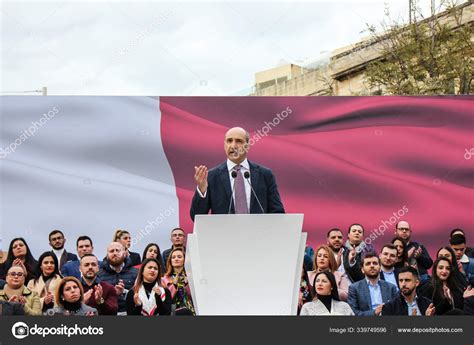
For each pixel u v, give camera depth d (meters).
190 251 4.48
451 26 11.97
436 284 6.15
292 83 11.77
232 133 5.96
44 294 5.95
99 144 6.12
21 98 6.06
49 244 6.02
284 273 4.42
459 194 6.28
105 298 5.94
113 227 6.09
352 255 6.20
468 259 6.22
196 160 6.19
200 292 4.44
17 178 6.04
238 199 5.93
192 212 5.83
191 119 6.21
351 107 6.29
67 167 6.09
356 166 6.27
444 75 11.68
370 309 6.07
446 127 6.31
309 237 6.20
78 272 5.99
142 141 6.16
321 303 5.97
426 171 6.29
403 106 6.30
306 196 6.23
